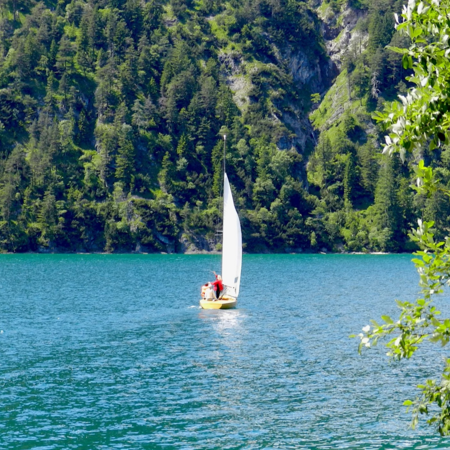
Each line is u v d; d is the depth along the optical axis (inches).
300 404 1562.5
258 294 4109.3
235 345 2276.1
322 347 2242.9
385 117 544.7
